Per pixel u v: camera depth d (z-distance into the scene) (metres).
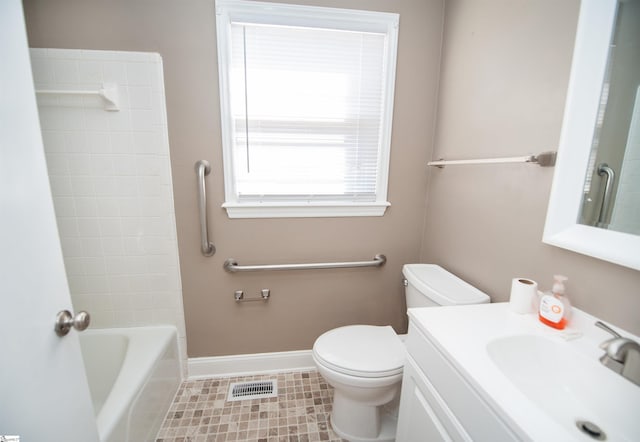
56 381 0.65
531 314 0.87
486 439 0.58
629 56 0.66
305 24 1.33
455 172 1.33
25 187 0.57
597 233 0.72
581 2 0.73
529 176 0.93
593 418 0.62
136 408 1.10
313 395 1.51
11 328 0.53
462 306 0.93
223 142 1.38
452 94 1.35
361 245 1.60
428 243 1.59
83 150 1.31
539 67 0.89
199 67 1.31
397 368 1.10
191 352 1.59
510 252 1.03
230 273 1.52
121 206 1.38
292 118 1.43
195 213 1.44
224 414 1.38
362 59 1.42
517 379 0.71
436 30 1.43
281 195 1.50
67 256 1.39
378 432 1.25
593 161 0.74
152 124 1.32
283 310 1.61
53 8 1.21
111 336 1.45
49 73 1.23
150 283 1.48
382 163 1.53
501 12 1.04
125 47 1.26
